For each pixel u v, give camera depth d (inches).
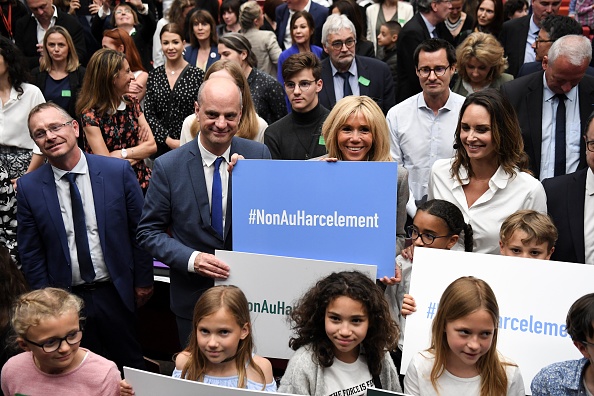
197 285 161.6
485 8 319.3
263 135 228.2
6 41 248.1
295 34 315.3
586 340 118.0
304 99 218.7
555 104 210.1
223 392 117.8
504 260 142.9
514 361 139.4
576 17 339.6
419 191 228.4
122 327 186.4
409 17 373.4
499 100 164.6
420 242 159.9
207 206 160.7
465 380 129.4
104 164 183.2
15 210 218.8
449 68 222.1
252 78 269.4
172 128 282.0
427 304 144.2
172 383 120.7
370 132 163.8
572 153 209.2
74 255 180.7
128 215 184.4
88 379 136.6
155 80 286.0
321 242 152.9
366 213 150.5
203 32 323.6
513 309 141.3
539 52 249.0
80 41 355.9
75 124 181.2
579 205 168.9
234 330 132.3
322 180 152.4
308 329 133.0
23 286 159.8
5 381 139.4
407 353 142.9
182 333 163.9
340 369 132.6
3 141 248.4
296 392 131.1
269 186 154.7
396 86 319.9
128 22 366.9
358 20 320.5
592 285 139.3
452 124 225.3
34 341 129.1
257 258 151.4
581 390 124.0
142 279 187.3
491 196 167.2
